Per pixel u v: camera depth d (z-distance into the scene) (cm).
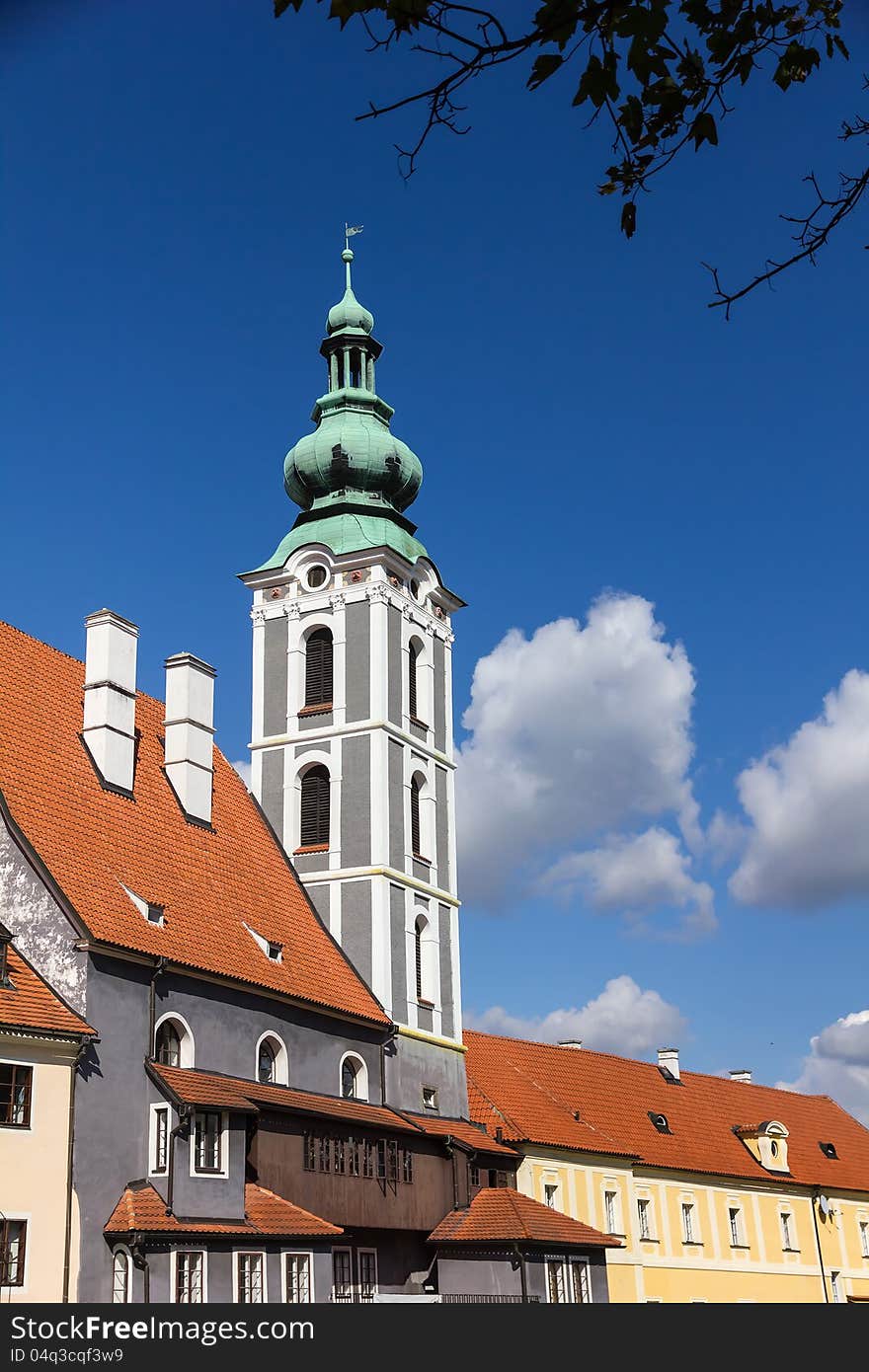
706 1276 7850
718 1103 9050
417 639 6719
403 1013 5925
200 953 4700
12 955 4147
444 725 6762
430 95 967
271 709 6438
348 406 7069
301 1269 4394
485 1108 6719
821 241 1055
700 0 1052
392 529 6675
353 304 7244
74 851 4500
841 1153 9794
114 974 4225
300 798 6284
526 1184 6569
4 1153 3744
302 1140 4816
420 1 965
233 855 5591
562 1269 5666
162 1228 3969
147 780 5238
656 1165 7619
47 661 5128
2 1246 3681
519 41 980
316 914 6000
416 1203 5478
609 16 1033
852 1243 9369
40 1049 3909
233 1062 4731
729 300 1062
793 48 1075
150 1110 4219
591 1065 8175
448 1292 5506
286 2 998
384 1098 5672
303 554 6556
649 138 1097
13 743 4622
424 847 6425
